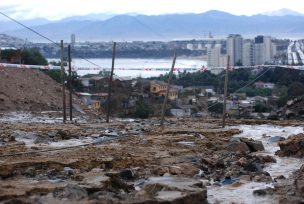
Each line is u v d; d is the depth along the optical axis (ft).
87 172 54.95
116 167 60.29
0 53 174.81
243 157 66.23
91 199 42.96
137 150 73.56
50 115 134.31
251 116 172.76
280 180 55.98
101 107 194.70
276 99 223.71
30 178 52.90
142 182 52.19
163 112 109.50
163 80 285.84
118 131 97.76
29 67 155.84
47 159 61.46
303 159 70.49
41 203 41.86
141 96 224.33
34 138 82.17
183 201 43.50
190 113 193.16
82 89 231.09
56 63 249.96
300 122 123.44
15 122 113.70
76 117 135.85
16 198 43.60
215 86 263.90
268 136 95.20
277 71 281.74
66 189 45.09
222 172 59.98
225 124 117.19
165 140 84.74
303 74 280.51
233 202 46.91
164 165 62.08
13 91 145.69
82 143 80.28
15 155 65.21
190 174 58.08
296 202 45.37
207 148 78.33
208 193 50.31
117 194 45.21
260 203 46.65
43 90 158.51
